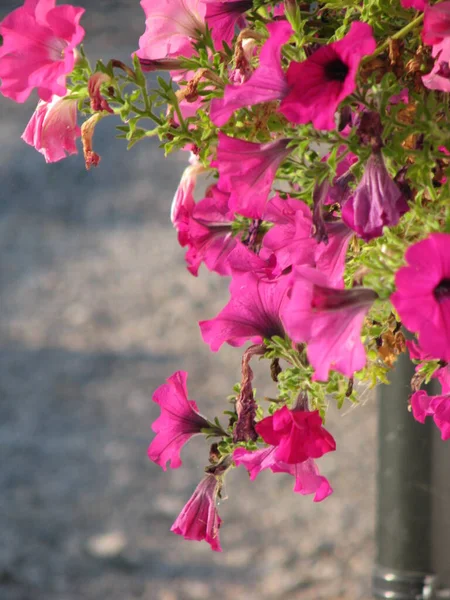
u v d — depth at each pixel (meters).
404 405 1.91
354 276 1.37
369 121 1.37
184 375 1.53
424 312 1.29
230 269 1.49
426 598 1.93
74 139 1.49
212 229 1.54
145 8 1.49
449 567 1.93
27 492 5.56
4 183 10.59
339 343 1.33
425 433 1.91
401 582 1.94
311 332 1.33
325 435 1.40
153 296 8.22
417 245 1.29
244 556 4.96
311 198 1.45
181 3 1.49
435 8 1.35
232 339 1.47
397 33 1.40
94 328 7.73
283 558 4.89
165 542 5.11
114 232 9.59
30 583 4.73
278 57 1.37
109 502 5.45
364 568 4.75
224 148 1.40
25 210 10.07
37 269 8.88
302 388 1.44
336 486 5.52
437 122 1.40
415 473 1.92
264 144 1.40
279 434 1.40
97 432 6.23
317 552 4.93
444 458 1.92
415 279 1.29
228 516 5.34
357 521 5.17
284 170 1.44
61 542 5.09
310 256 1.43
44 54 1.42
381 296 1.33
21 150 11.36
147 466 5.82
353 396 1.46
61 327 7.78
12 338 7.65
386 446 1.94
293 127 1.43
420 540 1.93
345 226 1.42
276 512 5.34
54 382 6.90
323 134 1.38
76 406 6.57
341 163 1.48
